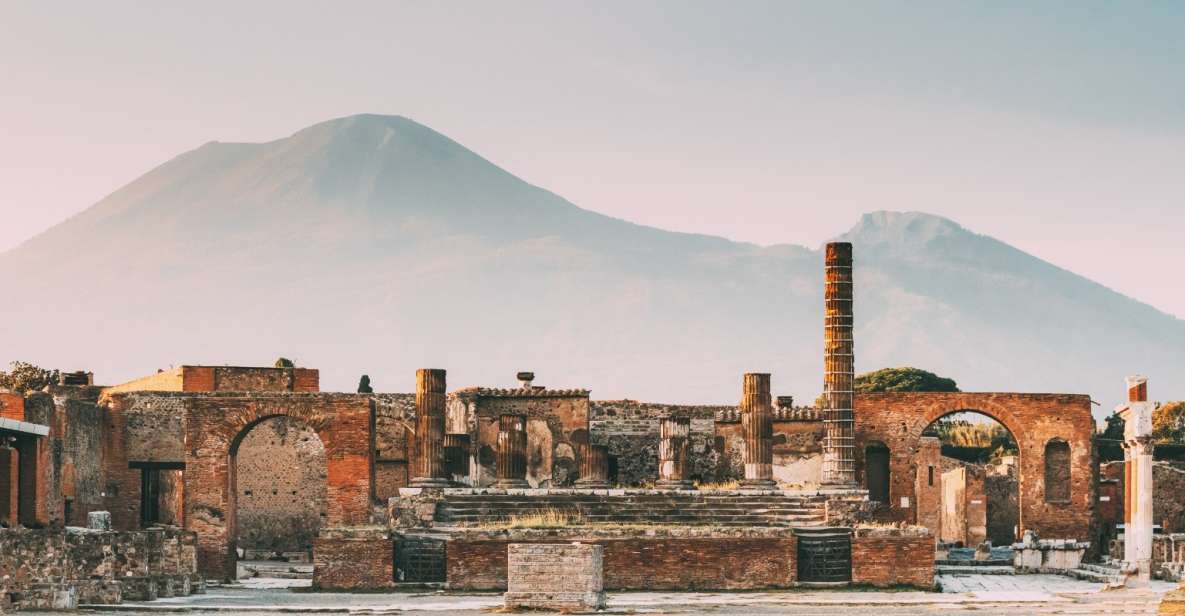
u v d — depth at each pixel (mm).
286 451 123062
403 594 90000
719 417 118562
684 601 85062
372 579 91562
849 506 100000
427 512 98875
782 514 100438
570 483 116438
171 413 115188
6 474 87875
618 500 100938
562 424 116938
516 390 117438
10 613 76125
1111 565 105562
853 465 107875
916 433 119000
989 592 90500
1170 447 149250
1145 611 79062
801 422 116875
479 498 100500
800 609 81062
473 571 91188
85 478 108688
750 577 91688
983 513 133750
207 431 103562
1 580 76875
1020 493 119500
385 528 93375
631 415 118938
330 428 104625
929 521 134875
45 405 99562
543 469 116750
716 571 91562
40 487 96000
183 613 78625
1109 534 126562
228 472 103312
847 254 108688
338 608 81250
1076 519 118938
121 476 114438
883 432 119125
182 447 114875
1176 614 71812
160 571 88062
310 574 108750
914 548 92125
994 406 119188
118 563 84875
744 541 91875
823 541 92312
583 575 79562
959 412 119625
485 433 117188
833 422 107750
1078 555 104312
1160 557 101250
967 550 122562
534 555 79938
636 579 91438
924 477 134875
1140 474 98750
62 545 80688
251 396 104438
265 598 87000
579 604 79375
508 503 100688
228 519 103062
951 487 140375
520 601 79875
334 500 104250
